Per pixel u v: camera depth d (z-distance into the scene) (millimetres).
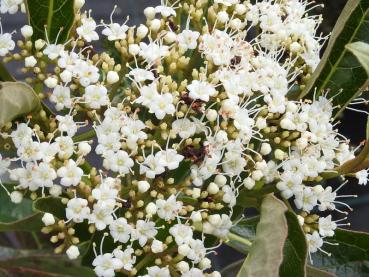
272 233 167
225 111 177
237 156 180
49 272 196
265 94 186
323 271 191
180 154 181
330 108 196
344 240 216
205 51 185
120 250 172
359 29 195
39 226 190
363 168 188
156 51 184
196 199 185
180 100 179
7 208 225
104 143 174
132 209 178
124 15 491
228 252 440
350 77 200
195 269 174
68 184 170
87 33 187
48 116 186
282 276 173
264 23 200
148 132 190
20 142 172
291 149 192
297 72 197
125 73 189
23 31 186
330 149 192
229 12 203
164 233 183
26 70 186
